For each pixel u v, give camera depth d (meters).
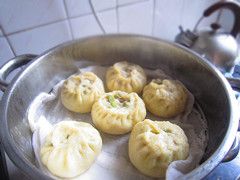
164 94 0.28
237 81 0.26
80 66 0.32
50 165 0.22
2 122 0.21
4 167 0.24
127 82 0.30
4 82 0.24
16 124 0.23
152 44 0.31
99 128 0.26
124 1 0.34
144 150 0.23
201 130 0.26
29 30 0.30
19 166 0.18
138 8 0.35
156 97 0.28
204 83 0.28
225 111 0.23
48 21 0.30
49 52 0.28
